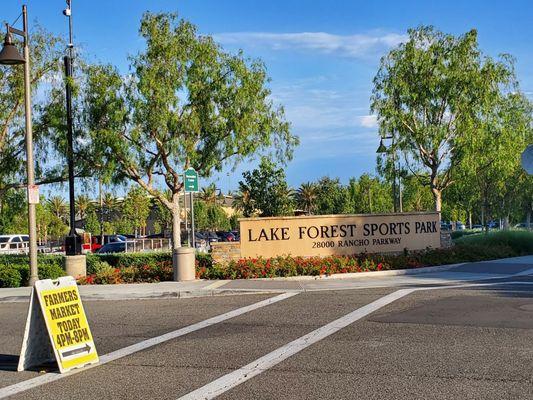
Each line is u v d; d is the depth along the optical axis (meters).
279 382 6.86
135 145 27.50
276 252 19.23
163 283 16.55
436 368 7.21
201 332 10.02
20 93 24.78
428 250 20.83
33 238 17.03
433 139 30.58
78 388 6.98
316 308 12.00
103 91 26.44
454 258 20.23
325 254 19.72
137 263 20.98
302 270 17.38
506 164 31.17
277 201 54.19
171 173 28.95
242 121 27.50
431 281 15.91
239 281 16.47
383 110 31.22
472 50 30.75
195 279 17.09
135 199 59.69
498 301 12.09
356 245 20.19
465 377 6.80
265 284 15.78
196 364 7.86
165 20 28.08
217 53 28.05
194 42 27.94
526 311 10.84
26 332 7.91
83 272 19.02
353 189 70.50
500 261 20.58
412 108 31.61
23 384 7.24
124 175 28.59
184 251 16.81
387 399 6.10
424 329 9.52
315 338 9.15
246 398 6.32
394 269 18.28
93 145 26.66
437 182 34.00
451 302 12.13
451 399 6.04
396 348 8.30
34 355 8.05
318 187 75.75
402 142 31.62
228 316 11.48
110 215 71.69
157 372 7.54
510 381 6.59
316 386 6.64
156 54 27.50
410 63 31.36
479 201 39.34
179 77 27.56
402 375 6.95
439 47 31.09
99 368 7.88
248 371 7.38
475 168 31.14
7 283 17.55
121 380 7.24
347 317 10.84
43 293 7.86
